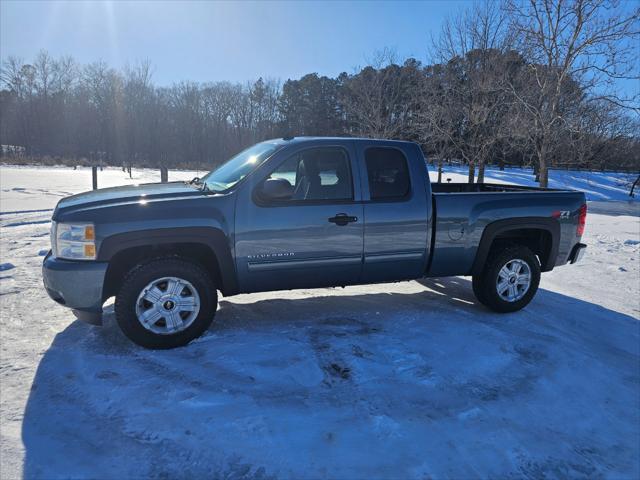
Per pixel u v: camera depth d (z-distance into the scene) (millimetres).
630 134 17031
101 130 74625
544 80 14852
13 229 9734
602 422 3297
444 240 4852
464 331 4641
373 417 3102
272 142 4793
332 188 4465
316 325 4645
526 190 6219
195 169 58156
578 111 14711
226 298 5453
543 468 2766
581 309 5699
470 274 5160
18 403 3166
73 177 28172
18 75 75438
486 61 18250
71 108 75812
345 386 3486
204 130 77500
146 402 3188
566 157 17109
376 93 26719
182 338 4031
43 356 3855
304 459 2676
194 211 4023
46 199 15703
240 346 4055
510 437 3014
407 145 4777
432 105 21000
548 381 3770
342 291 5930
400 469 2641
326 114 66312
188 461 2643
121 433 2865
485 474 2664
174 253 4230
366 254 4578
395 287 6242
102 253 3846
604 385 3812
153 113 74625
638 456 2955
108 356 3859
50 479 2484
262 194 4227
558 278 7328
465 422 3131
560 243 5375
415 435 2951
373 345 4184
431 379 3641
